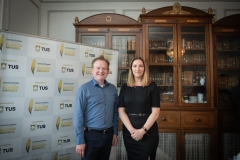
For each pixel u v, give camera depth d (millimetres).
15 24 2316
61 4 3023
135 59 1619
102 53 2182
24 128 1663
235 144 2371
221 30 2496
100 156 1520
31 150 1698
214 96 2451
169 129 2338
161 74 2518
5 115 1577
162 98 2482
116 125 1636
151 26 2482
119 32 2562
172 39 2502
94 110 1437
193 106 2383
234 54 2561
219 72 2537
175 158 2322
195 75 2496
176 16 2455
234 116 2385
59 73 1864
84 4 3021
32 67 1702
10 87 1597
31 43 1697
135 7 3002
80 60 2012
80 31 2568
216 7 2959
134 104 1503
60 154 1868
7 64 1581
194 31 2494
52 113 1818
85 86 1460
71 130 1949
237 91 2316
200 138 2336
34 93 1715
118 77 2656
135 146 1480
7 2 2129
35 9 2840
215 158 2293
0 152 1559
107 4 3018
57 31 3018
